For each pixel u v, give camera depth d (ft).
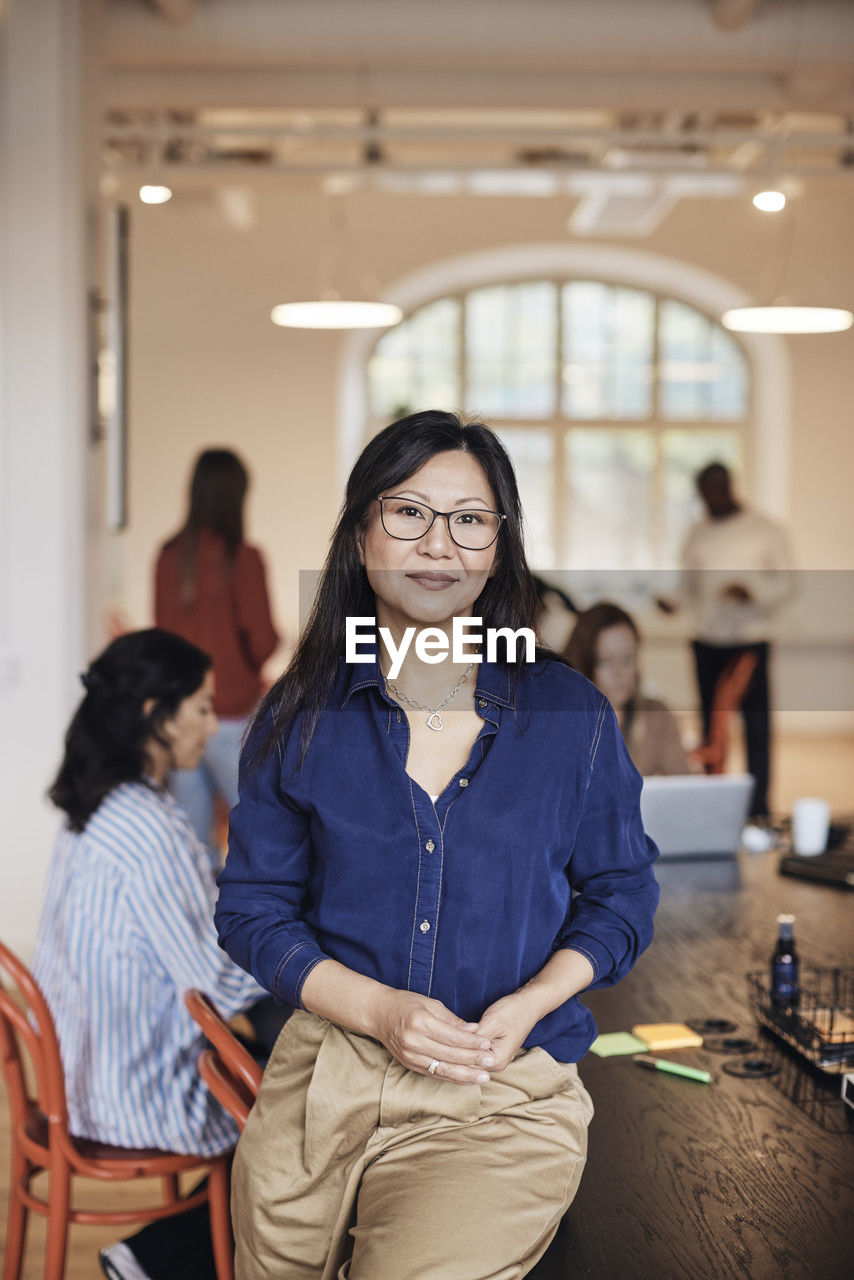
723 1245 4.40
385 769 4.58
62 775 7.09
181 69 19.25
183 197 25.64
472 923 4.50
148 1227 7.26
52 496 13.55
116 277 16.17
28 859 13.75
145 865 6.82
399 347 33.68
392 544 4.53
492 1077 4.48
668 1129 5.36
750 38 17.48
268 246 32.04
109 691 7.07
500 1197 4.18
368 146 22.52
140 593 32.32
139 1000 6.84
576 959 4.62
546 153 25.95
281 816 4.79
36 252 13.43
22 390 13.48
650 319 33.88
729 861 10.59
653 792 10.53
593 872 4.88
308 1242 4.49
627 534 34.32
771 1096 5.71
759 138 20.93
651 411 34.04
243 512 16.21
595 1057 6.19
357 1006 4.37
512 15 17.20
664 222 32.37
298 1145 4.57
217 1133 6.96
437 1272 3.92
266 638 16.26
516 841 4.53
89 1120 6.89
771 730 21.93
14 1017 6.74
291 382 32.32
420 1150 4.38
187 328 32.14
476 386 33.86
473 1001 4.52
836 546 33.50
